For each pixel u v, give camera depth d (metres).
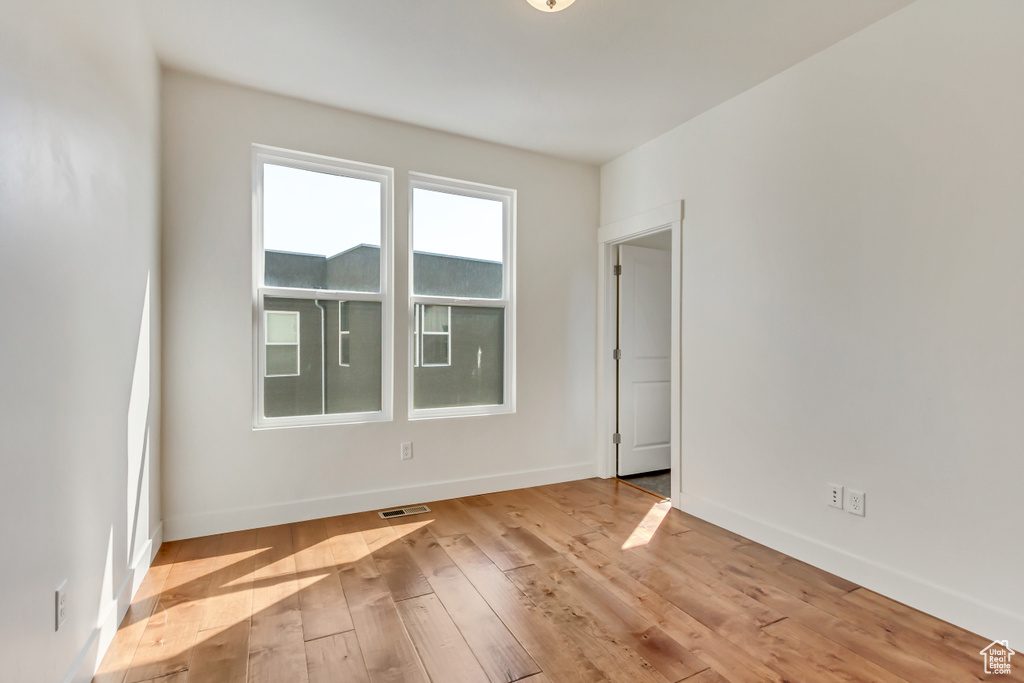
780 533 2.69
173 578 2.35
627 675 1.68
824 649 1.83
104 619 1.78
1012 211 1.85
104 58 1.78
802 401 2.59
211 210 2.88
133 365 2.17
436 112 3.25
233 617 2.03
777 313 2.73
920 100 2.12
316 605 2.12
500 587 2.28
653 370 4.38
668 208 3.46
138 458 2.25
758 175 2.85
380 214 3.45
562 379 4.05
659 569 2.47
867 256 2.31
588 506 3.42
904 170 2.17
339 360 3.31
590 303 4.18
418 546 2.73
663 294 4.43
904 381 2.17
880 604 2.15
